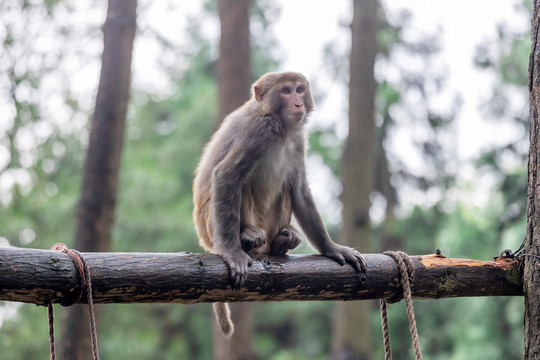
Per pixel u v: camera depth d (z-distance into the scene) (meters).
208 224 7.13
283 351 28.42
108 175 11.67
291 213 7.30
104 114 11.73
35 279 4.96
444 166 25.03
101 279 5.19
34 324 16.84
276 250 6.87
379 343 23.72
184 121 27.11
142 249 24.38
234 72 15.53
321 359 28.27
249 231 6.58
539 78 5.82
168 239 24.31
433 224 24.00
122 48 11.89
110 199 11.68
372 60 16.50
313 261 5.97
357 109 16.30
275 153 7.13
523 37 17.61
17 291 4.94
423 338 22.19
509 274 6.07
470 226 16.48
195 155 26.59
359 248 15.77
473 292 6.08
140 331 24.69
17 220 16.25
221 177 6.58
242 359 14.88
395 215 25.89
